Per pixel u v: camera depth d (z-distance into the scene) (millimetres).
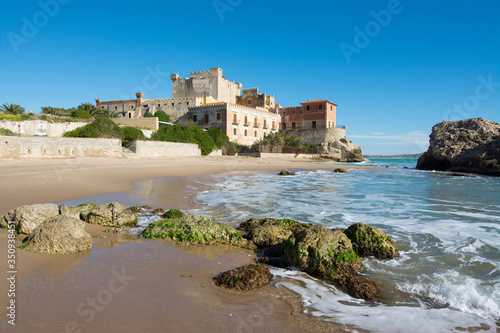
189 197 16844
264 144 66375
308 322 5035
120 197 15547
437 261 8016
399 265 7730
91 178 20969
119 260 7223
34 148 30750
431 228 11266
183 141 50844
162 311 5000
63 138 33000
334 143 79062
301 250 7352
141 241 8859
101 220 10562
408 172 42000
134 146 40812
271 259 7980
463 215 13570
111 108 71250
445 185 25969
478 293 6254
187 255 7918
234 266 7418
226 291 6000
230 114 65500
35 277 5973
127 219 10742
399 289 6465
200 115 68188
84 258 7207
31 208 9000
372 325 5059
